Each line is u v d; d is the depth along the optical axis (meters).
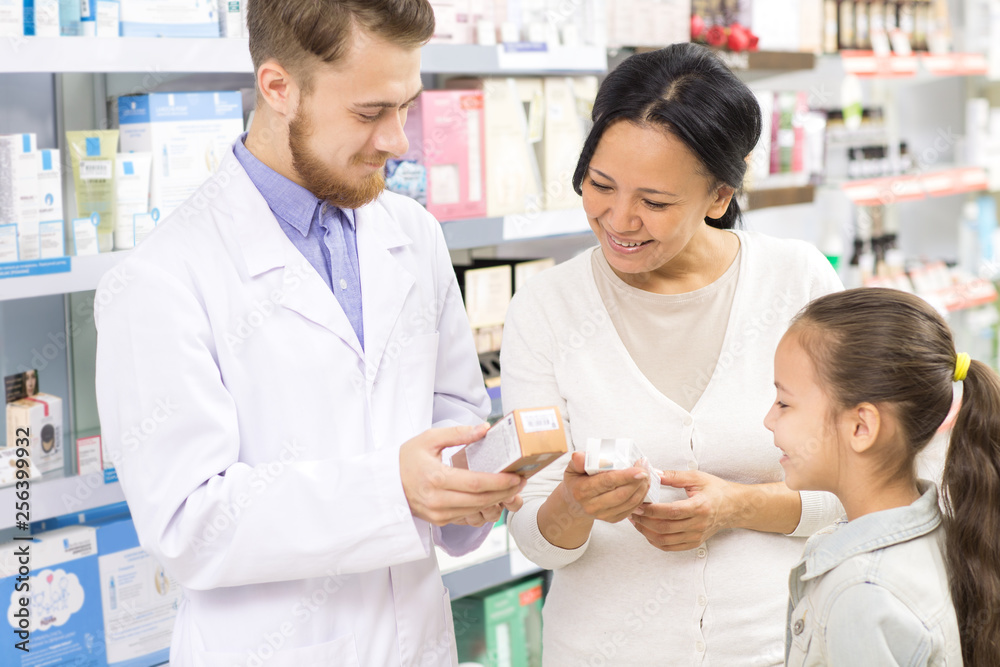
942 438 1.34
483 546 2.33
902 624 1.03
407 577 1.30
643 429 1.34
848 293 1.19
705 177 1.20
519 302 1.45
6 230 1.59
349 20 1.08
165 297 1.15
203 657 1.18
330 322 1.24
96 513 1.93
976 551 1.11
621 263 1.28
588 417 1.36
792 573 1.21
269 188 1.27
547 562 1.34
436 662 1.34
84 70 1.56
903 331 1.11
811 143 3.28
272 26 1.13
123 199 1.76
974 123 3.71
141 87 2.06
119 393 1.15
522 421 1.03
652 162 1.17
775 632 1.34
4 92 1.87
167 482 1.13
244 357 1.21
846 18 3.35
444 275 1.47
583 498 1.17
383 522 1.11
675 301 1.36
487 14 2.21
